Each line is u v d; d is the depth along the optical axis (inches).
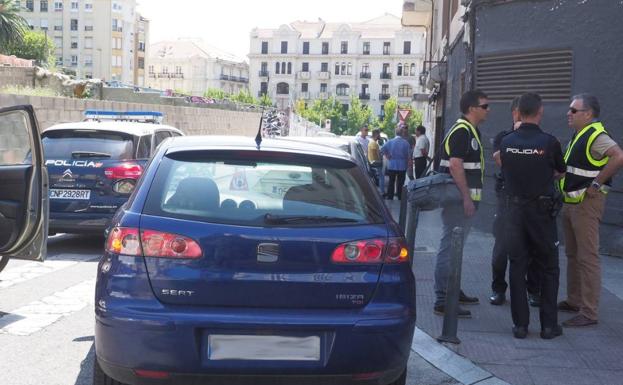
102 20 4510.3
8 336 231.9
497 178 274.4
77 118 716.7
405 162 716.0
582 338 239.1
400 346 156.7
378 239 159.6
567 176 250.5
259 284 151.7
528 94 232.8
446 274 262.4
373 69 5467.5
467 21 498.9
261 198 162.6
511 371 208.2
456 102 629.0
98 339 154.0
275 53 5561.0
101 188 360.5
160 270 151.6
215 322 147.9
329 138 414.3
